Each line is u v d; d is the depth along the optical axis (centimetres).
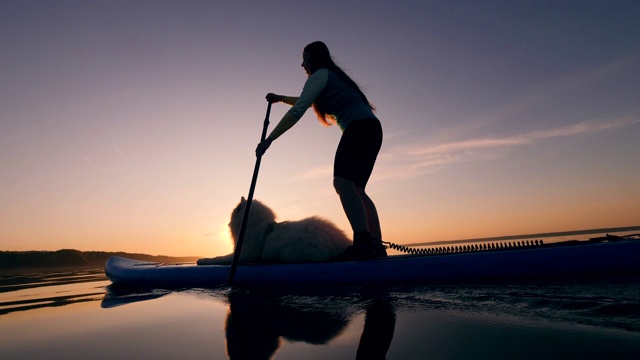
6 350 127
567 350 83
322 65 276
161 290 270
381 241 261
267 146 262
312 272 237
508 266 207
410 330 110
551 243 230
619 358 75
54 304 247
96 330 148
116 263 365
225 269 271
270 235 293
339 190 248
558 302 132
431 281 211
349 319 131
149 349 113
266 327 129
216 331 129
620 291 144
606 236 227
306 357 93
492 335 99
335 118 271
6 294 353
